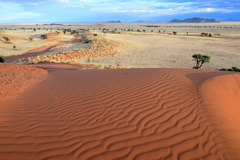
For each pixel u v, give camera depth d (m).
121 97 5.80
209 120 4.34
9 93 6.44
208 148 3.46
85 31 107.38
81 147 3.44
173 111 4.80
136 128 4.05
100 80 8.01
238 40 59.88
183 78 7.94
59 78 9.04
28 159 3.09
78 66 18.98
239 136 3.85
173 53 38.09
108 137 3.74
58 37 74.25
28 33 92.69
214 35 86.75
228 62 29.64
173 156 3.26
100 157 3.21
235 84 7.49
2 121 4.34
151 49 43.06
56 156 3.19
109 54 37.03
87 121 4.36
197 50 41.00
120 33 96.06
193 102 5.32
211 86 6.80
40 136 3.74
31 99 5.89
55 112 4.87
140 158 3.21
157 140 3.66
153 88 6.53
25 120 4.41
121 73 9.29
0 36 61.66
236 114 4.98
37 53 40.97
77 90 6.73
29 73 10.47
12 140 3.59
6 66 11.94
